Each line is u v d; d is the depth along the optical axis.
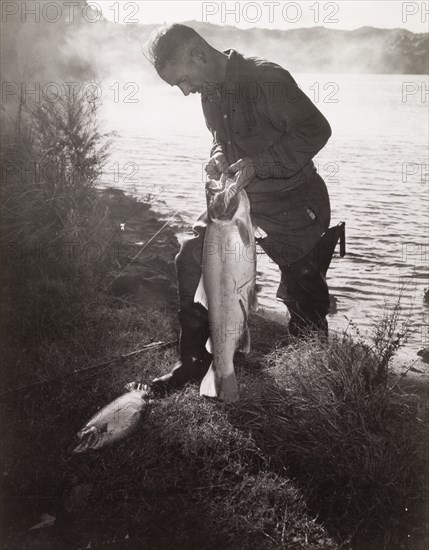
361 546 1.86
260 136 2.49
